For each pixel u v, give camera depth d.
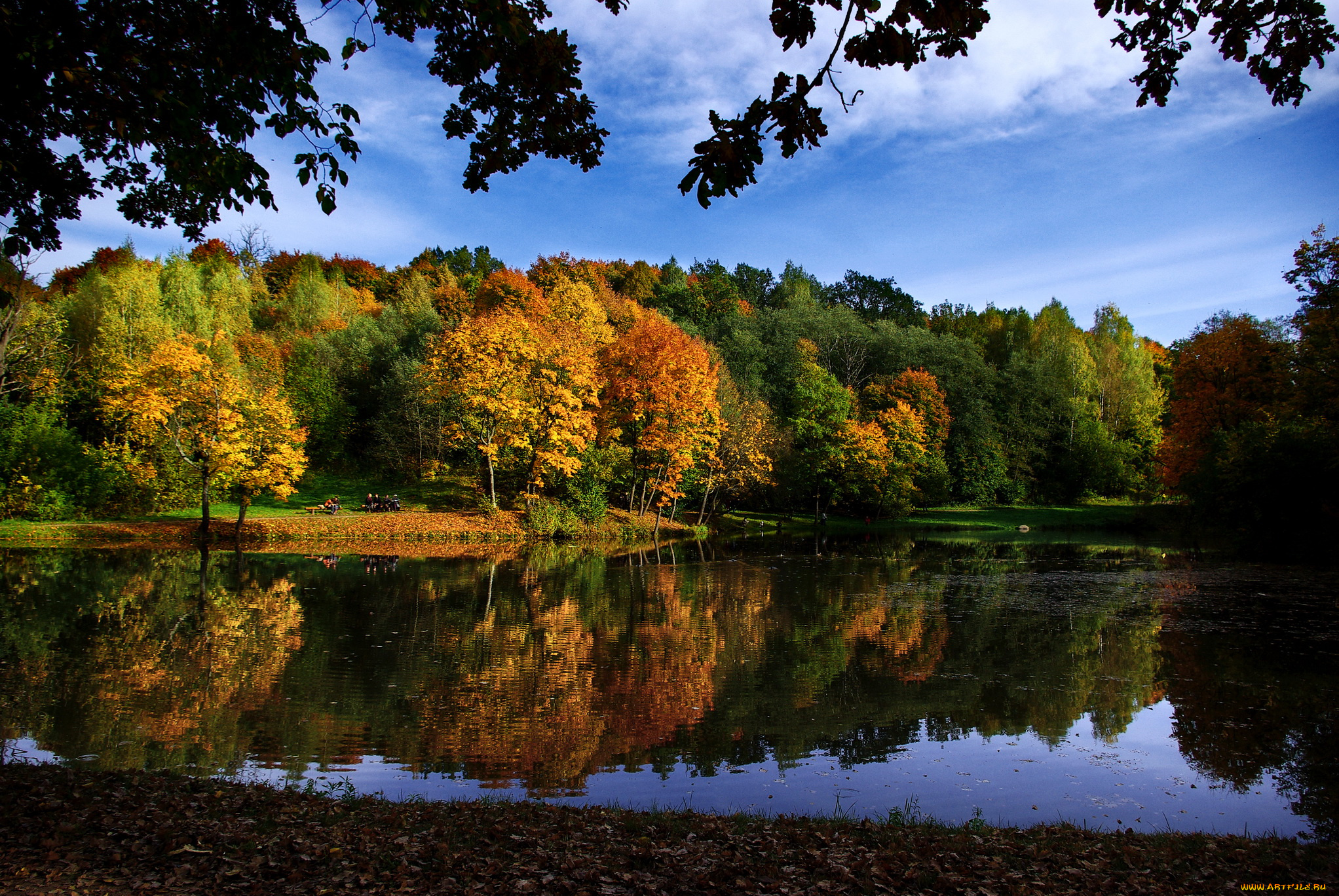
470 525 41.16
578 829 6.99
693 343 48.88
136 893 5.34
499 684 13.60
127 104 8.43
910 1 5.82
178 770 9.28
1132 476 64.75
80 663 14.28
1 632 16.75
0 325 32.06
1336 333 28.22
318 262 86.75
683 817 7.59
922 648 16.72
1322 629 18.45
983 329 87.31
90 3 7.65
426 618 19.48
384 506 43.88
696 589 25.19
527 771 9.61
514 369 41.91
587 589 24.81
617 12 7.84
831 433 57.44
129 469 37.22
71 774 7.96
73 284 62.28
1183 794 9.02
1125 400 67.25
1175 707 12.41
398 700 12.61
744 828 7.17
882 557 35.62
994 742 10.86
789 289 98.62
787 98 6.20
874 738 10.98
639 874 5.87
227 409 35.31
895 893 5.64
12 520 35.81
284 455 36.16
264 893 5.41
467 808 7.66
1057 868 6.25
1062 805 8.70
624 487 51.03
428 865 6.02
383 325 62.69
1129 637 17.70
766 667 15.03
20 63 7.58
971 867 6.18
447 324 58.94
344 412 54.53
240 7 7.59
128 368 35.81
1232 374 38.72
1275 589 24.64
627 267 102.06
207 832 6.43
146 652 15.22
